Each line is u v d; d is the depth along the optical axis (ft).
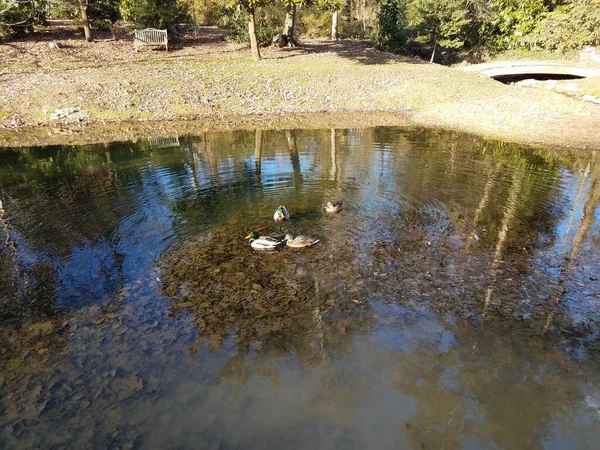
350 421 15.61
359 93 77.30
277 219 31.50
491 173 42.29
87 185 40.50
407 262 26.53
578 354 19.08
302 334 20.35
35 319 21.83
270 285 24.30
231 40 111.65
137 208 34.73
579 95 76.59
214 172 43.37
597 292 23.50
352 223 31.37
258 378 17.70
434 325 20.95
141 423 15.69
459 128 61.93
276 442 14.80
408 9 129.70
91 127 63.98
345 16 146.82
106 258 27.40
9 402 16.78
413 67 91.45
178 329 20.76
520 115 64.80
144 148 53.57
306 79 81.35
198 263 26.66
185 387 17.26
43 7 100.94
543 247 28.27
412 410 16.14
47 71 79.15
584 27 60.08
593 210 33.81
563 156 48.75
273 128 63.00
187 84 76.48
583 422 15.71
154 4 98.84
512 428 15.42
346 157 47.57
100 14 103.55
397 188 37.83
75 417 16.01
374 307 22.34
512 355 18.98
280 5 123.95
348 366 18.33
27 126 63.87
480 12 126.93
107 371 18.19
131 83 74.95
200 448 14.66
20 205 36.06
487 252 27.68
